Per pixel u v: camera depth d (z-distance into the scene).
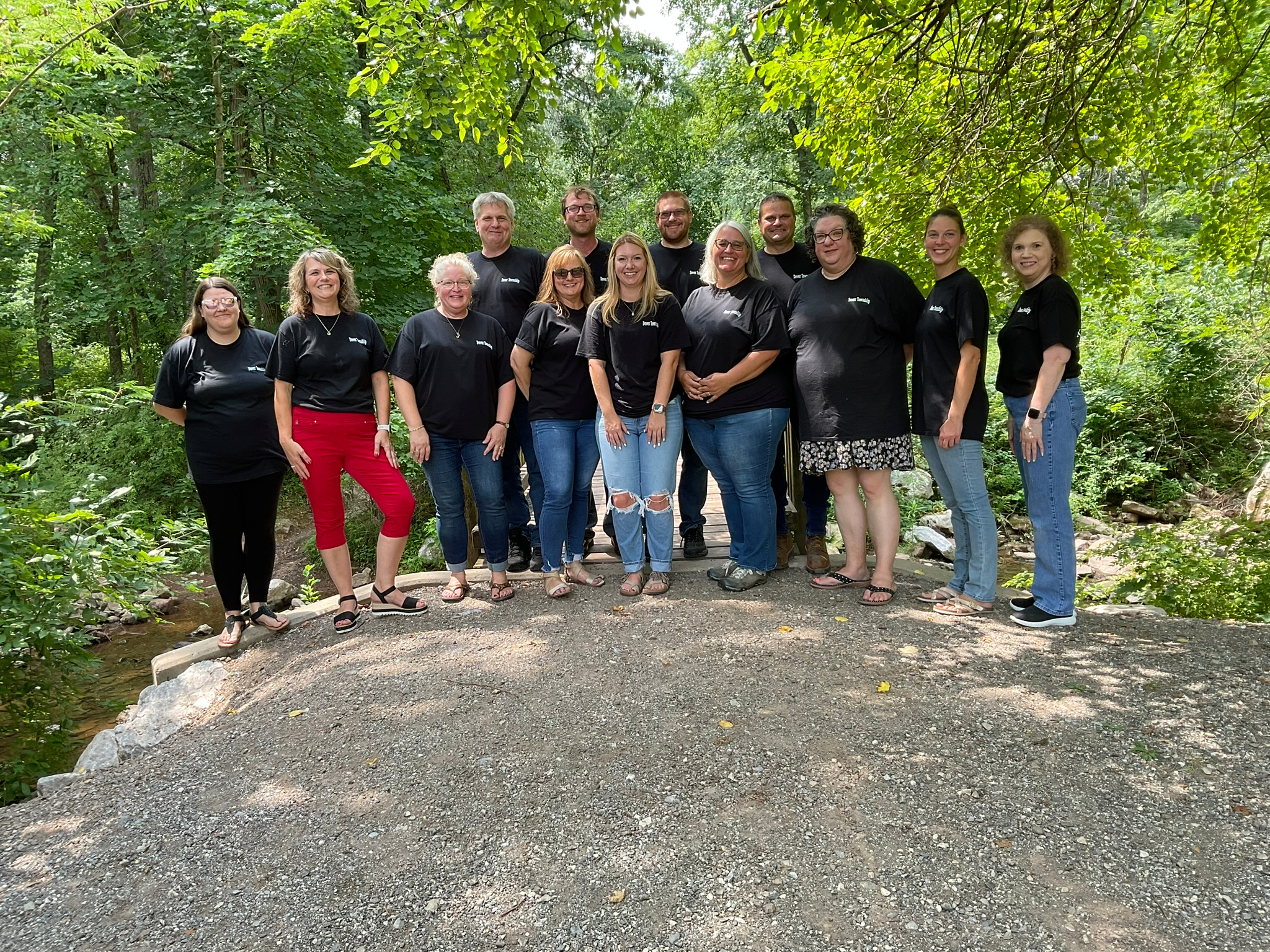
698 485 4.73
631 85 17.11
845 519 4.11
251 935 2.01
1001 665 3.25
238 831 2.46
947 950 1.82
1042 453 3.55
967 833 2.22
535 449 4.37
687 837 2.26
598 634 3.69
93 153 11.74
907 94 5.64
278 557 9.66
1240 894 1.95
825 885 2.04
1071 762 2.55
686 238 4.61
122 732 3.41
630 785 2.51
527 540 4.79
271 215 9.30
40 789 3.09
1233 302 9.93
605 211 24.98
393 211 10.75
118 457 9.98
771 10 4.05
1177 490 9.88
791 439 4.73
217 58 10.15
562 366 4.07
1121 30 4.82
